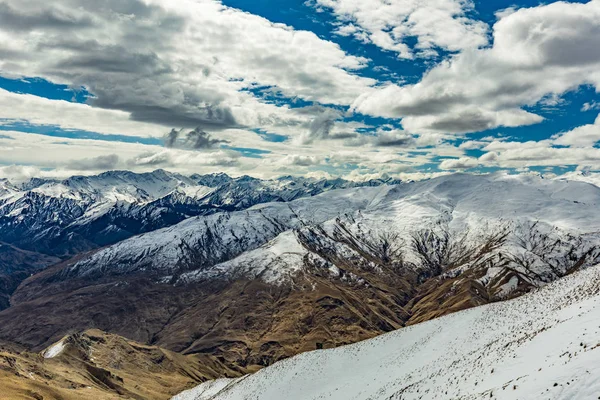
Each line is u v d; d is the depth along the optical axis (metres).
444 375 60.84
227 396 121.25
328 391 89.75
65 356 196.75
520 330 64.31
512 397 36.81
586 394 31.33
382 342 102.50
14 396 100.75
